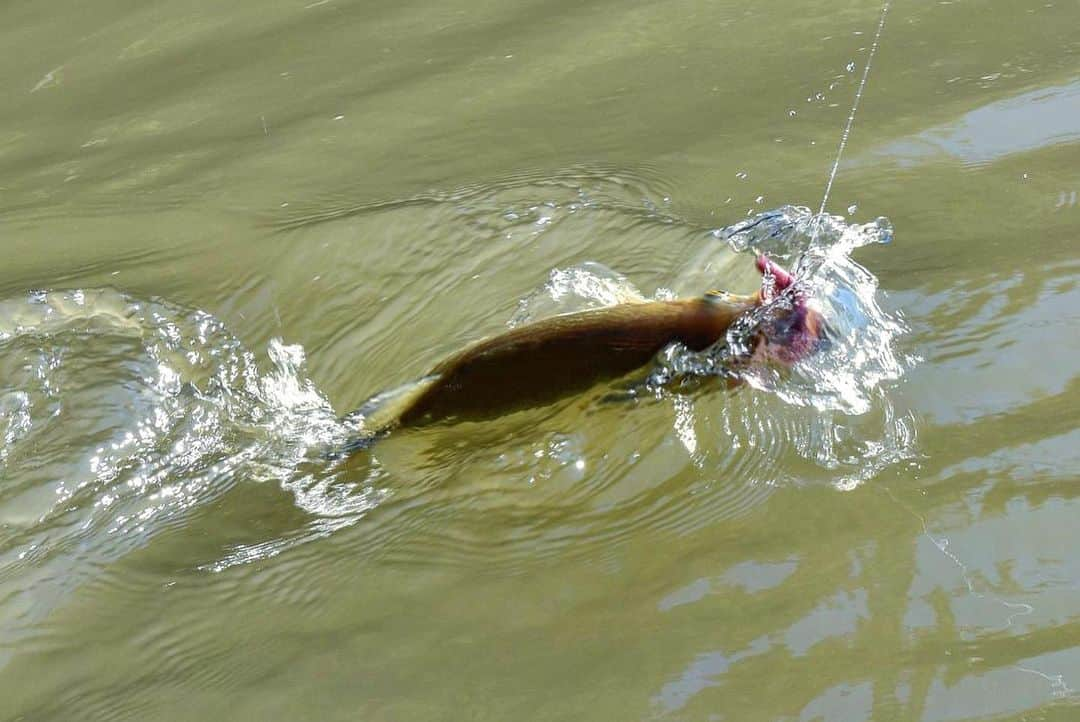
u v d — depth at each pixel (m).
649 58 7.98
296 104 7.95
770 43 7.95
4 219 6.91
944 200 5.97
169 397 5.21
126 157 7.55
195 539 4.54
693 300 4.54
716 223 5.93
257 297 5.77
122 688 3.98
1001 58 7.33
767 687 3.62
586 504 4.41
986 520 4.10
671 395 4.56
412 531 4.42
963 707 3.47
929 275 5.34
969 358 4.82
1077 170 6.05
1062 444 4.36
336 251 5.93
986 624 3.72
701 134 6.95
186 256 6.19
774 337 4.68
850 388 4.69
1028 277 5.23
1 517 4.70
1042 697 3.46
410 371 5.17
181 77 8.52
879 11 8.16
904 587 3.89
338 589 4.23
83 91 8.48
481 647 3.92
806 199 6.12
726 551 4.14
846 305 5.05
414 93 7.90
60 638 4.20
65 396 5.21
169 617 4.22
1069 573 3.86
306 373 5.30
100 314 5.71
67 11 9.60
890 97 7.09
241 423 5.06
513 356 4.31
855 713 3.49
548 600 4.06
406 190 6.56
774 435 4.53
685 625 3.88
